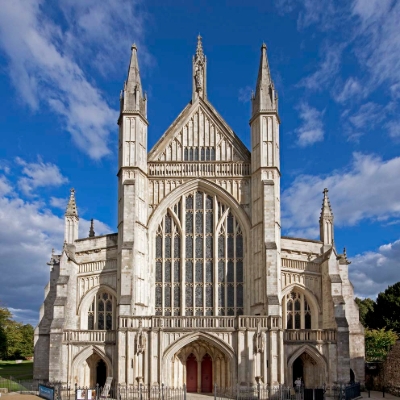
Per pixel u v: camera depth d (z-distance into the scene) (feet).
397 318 327.88
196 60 241.35
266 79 229.45
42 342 223.92
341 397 178.60
